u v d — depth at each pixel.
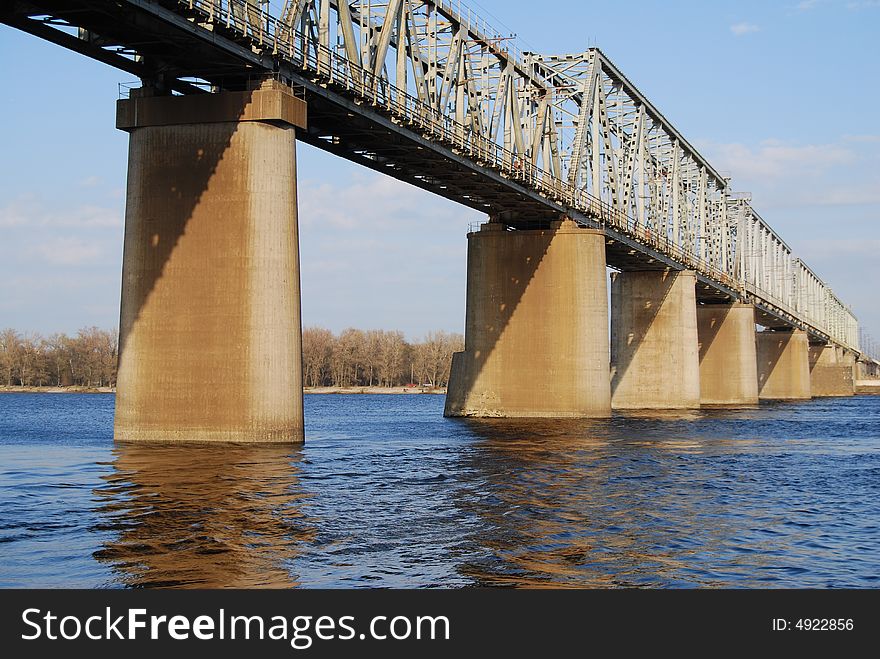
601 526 27.89
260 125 43.62
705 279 107.81
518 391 74.88
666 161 110.06
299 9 46.75
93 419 93.75
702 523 29.03
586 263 74.38
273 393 43.19
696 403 100.44
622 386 101.62
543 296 74.62
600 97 85.25
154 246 44.25
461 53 66.06
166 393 43.62
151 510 28.16
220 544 23.86
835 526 29.27
